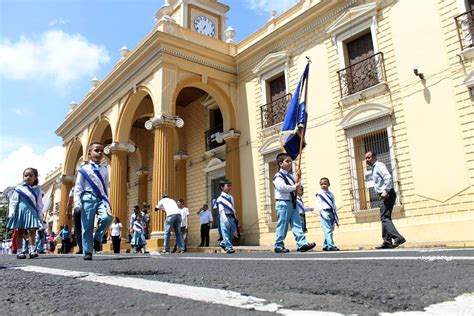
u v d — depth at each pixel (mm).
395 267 3105
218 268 3695
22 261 6082
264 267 3639
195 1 19969
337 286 2219
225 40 20672
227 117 17391
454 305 1611
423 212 10781
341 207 12734
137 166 24375
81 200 5707
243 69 17609
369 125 12375
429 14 11367
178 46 16109
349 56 13656
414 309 1579
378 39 12539
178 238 11672
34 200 7914
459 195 10125
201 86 16859
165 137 14922
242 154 16859
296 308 1667
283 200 7113
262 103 16391
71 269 4016
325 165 13461
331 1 13906
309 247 7035
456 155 10305
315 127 14039
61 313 1721
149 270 3613
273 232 14984
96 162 5902
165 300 1929
